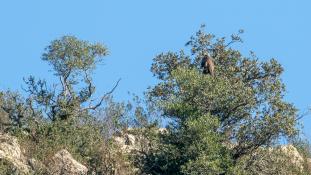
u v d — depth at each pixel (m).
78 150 139.00
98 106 148.12
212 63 136.38
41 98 146.25
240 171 128.25
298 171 140.50
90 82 150.88
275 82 137.00
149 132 131.00
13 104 143.50
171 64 150.62
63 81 150.88
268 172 134.25
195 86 131.50
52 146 137.25
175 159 126.69
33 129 140.25
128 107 144.25
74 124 144.75
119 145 136.62
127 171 130.12
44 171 130.50
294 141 150.62
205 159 123.94
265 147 134.88
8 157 129.38
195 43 151.38
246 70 147.50
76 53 154.75
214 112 134.00
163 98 134.75
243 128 133.75
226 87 133.50
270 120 133.50
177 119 128.50
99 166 130.50
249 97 133.50
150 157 128.88
